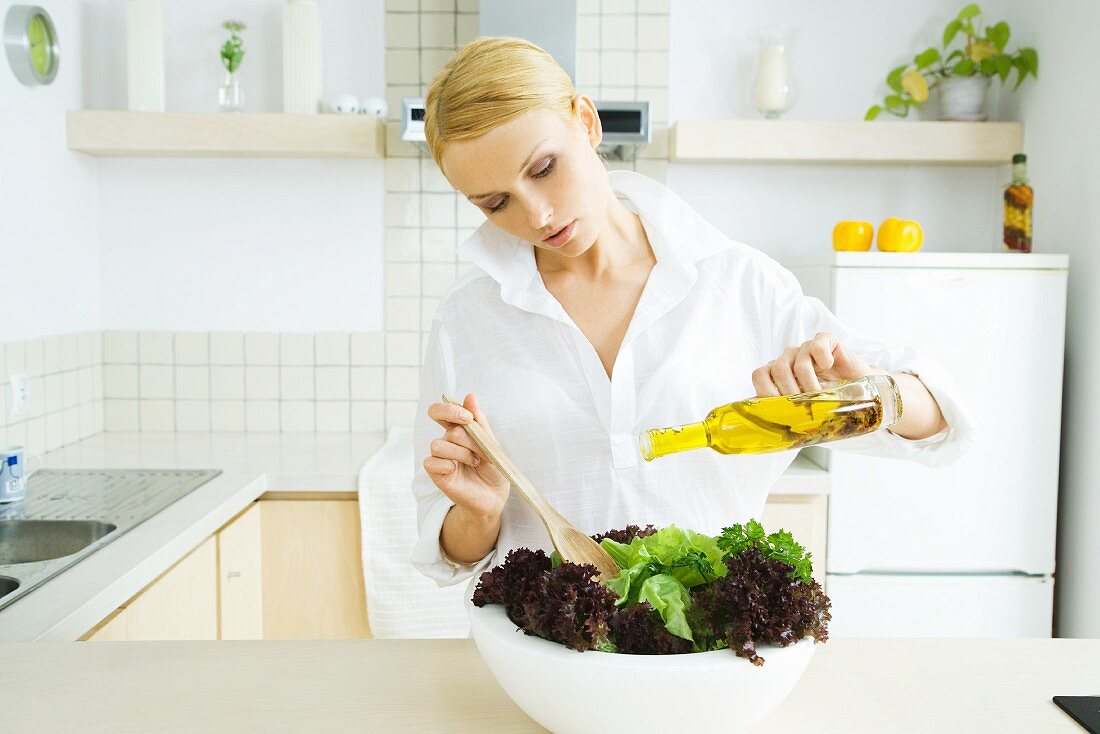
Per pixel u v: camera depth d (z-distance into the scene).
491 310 1.21
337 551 2.19
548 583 0.70
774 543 0.74
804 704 0.80
